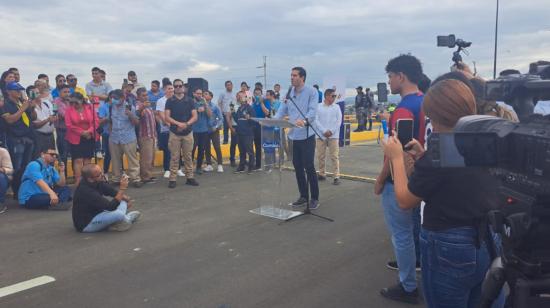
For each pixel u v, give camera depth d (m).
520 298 1.48
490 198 1.85
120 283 3.71
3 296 3.47
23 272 3.95
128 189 7.57
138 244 4.72
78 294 3.51
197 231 5.18
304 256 4.34
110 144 7.74
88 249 4.56
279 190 6.05
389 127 3.14
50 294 3.51
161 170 9.54
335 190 7.44
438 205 1.89
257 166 9.65
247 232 5.13
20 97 6.97
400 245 3.26
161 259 4.27
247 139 9.16
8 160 6.29
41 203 6.12
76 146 7.21
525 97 1.84
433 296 1.98
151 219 5.71
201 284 3.70
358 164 10.45
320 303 3.36
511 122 1.50
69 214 5.99
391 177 3.16
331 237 4.94
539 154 1.31
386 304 3.35
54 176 6.51
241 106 9.30
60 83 8.55
